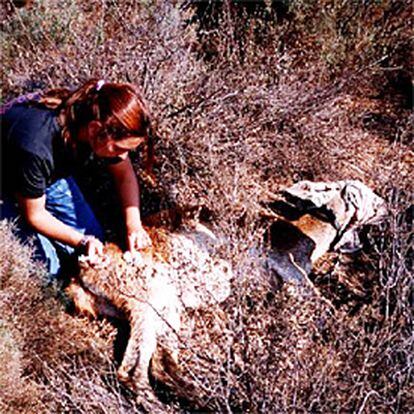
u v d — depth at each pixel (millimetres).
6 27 5191
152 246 3943
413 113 5336
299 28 5801
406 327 3523
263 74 5113
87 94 3525
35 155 3588
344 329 3504
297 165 4984
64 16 5230
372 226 4543
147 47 4824
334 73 5738
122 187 4043
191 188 4438
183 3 6082
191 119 4617
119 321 3777
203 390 3309
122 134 3438
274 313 3465
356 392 3180
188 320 3697
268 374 3207
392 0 6012
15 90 4613
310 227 4301
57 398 3209
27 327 3471
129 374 3492
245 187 4523
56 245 4012
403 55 6043
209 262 3846
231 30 5277
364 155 5266
